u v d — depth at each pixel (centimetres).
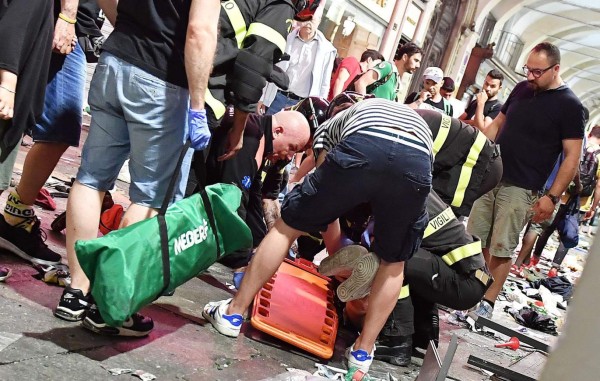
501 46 3438
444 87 889
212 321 322
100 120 275
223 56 296
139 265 248
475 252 388
